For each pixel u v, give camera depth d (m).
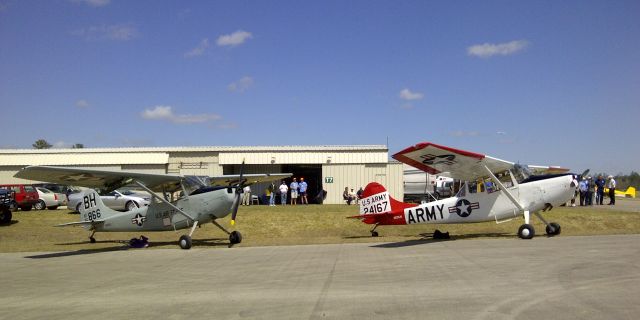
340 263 11.38
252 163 37.81
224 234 20.73
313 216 23.03
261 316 6.65
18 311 7.47
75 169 14.06
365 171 37.59
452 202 16.72
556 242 13.99
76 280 10.21
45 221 24.61
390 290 8.03
